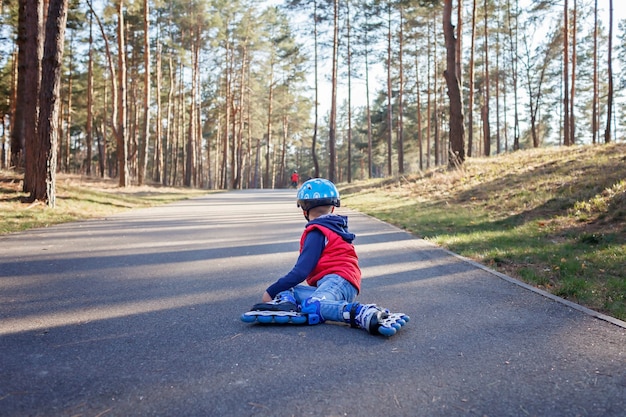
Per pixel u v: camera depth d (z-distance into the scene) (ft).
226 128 152.66
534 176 46.96
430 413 7.22
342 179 322.96
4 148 164.45
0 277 17.76
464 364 9.30
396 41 130.72
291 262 21.12
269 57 160.56
